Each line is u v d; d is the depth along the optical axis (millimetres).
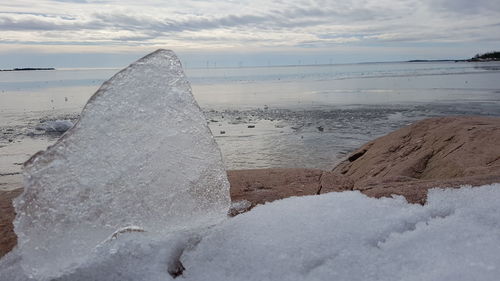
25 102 23547
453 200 1731
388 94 26188
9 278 1345
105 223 1391
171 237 1510
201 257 1464
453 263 1325
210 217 1587
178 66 1631
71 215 1341
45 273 1301
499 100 19828
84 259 1370
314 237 1476
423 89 29594
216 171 1631
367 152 6074
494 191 1771
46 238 1302
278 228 1537
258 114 16891
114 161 1434
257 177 2445
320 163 8109
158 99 1555
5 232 1651
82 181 1370
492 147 4059
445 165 4180
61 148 1359
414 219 1604
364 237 1487
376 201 1719
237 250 1461
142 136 1497
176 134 1565
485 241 1431
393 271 1336
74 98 26234
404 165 4668
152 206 1478
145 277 1367
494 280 1224
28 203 1288
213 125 13820
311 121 14391
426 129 5523
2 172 7625
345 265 1369
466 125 4910
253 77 74625
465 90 27125
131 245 1451
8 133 12164
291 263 1387
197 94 30781
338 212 1617
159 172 1505
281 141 10547
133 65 1550
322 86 38281
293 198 1789
